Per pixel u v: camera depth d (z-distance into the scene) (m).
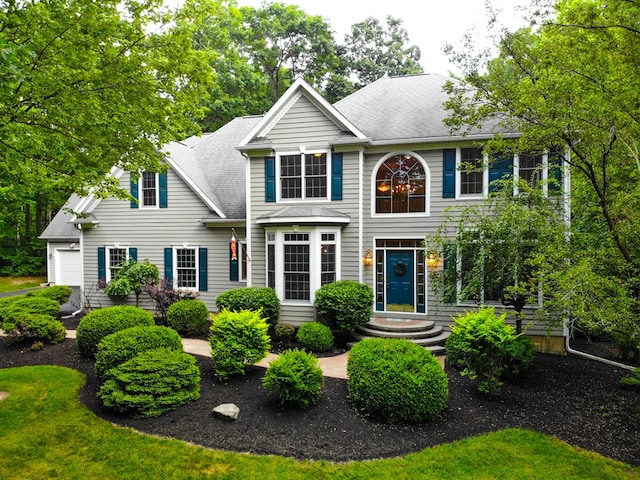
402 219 12.22
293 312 11.85
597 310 5.73
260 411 6.66
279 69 31.50
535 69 7.43
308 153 12.44
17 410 6.73
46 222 33.09
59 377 8.24
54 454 5.44
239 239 14.09
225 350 7.93
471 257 8.72
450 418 6.49
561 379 8.40
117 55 6.82
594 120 6.55
